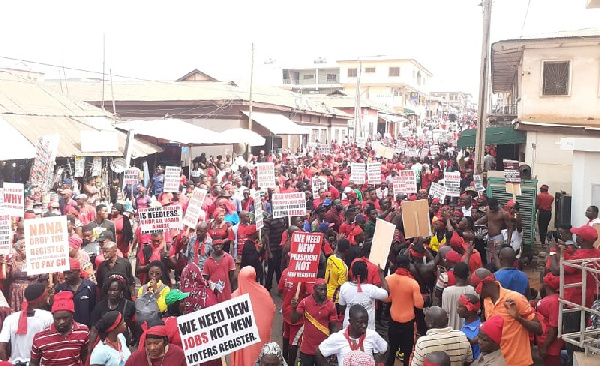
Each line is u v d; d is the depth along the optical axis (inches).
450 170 953.5
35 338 228.7
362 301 288.5
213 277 352.2
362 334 232.1
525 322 227.0
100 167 824.9
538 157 765.9
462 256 369.7
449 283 299.9
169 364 209.2
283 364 211.0
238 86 1560.0
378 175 719.1
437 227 448.8
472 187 711.7
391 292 305.6
